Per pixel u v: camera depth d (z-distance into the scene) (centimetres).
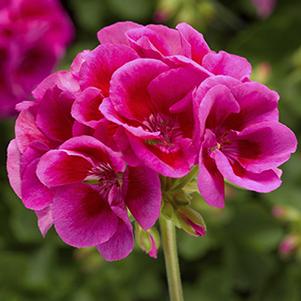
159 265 98
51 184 51
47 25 80
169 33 53
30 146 52
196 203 91
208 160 51
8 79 78
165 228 56
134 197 51
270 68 103
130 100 51
